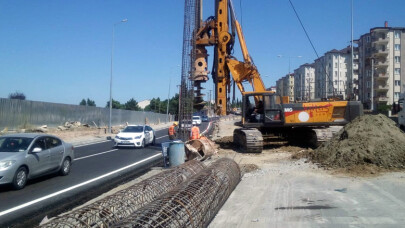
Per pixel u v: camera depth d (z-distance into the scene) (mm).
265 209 8133
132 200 7367
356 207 7980
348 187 9914
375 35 73312
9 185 10648
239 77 19375
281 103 18938
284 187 10305
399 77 73062
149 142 26188
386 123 14031
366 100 75062
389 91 73188
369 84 74562
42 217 8109
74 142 28641
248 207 8375
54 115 35625
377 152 12383
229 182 9359
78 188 11094
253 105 19344
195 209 6641
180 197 6762
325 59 85812
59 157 12828
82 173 13875
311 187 10125
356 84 79250
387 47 72812
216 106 19641
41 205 9086
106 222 6250
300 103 18906
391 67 72938
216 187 8055
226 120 66375
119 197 7234
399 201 8352
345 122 18781
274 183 10930
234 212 8008
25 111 30859
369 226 6723
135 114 59594
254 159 16406
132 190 7711
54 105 35500
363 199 8617
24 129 29500
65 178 12789
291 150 18844
